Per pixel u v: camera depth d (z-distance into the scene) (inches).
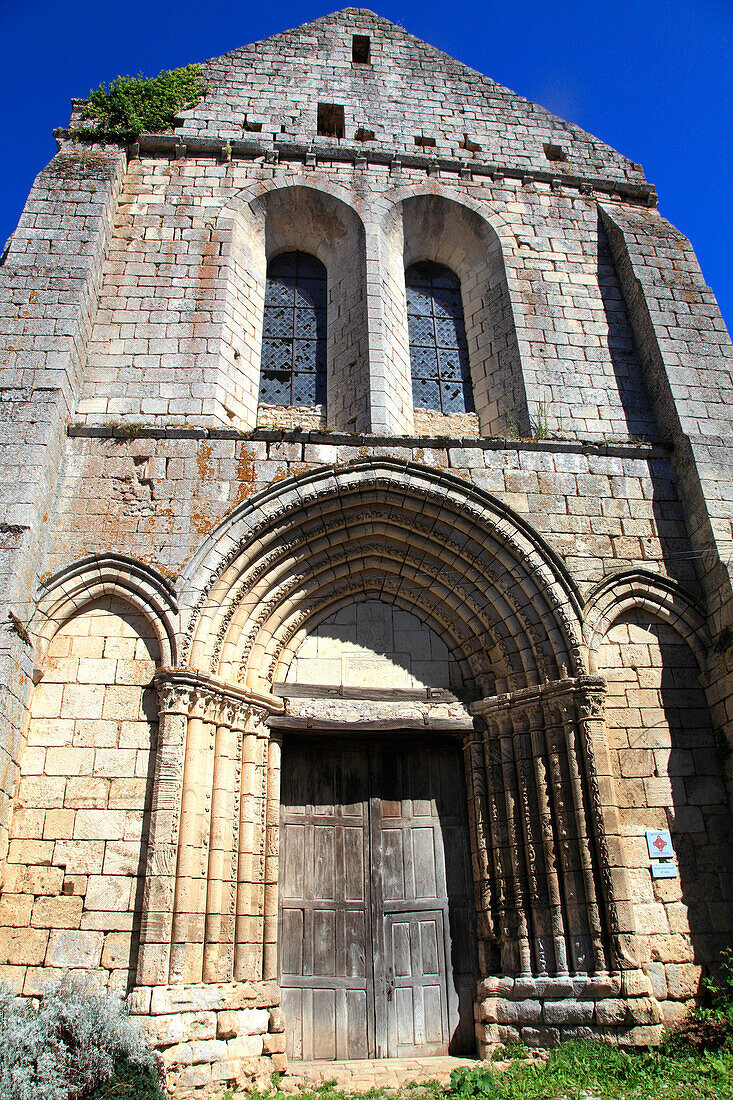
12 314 464.1
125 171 565.6
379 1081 350.6
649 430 518.3
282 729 430.6
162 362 494.6
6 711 364.5
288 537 449.1
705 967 380.5
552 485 474.9
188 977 347.3
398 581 474.6
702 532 461.4
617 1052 346.0
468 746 446.0
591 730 408.5
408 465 465.1
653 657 444.1
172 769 377.1
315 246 599.8
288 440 465.7
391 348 536.1
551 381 526.0
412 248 606.5
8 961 347.9
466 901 423.8
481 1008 381.4
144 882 363.9
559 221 598.5
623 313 563.5
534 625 440.8
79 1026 288.5
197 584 418.9
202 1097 321.1
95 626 415.5
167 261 532.1
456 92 652.7
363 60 674.2
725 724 421.7
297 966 398.3
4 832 362.3
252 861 392.2
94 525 431.5
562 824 398.3
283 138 600.4
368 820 433.1
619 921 373.7
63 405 449.4
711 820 410.9
